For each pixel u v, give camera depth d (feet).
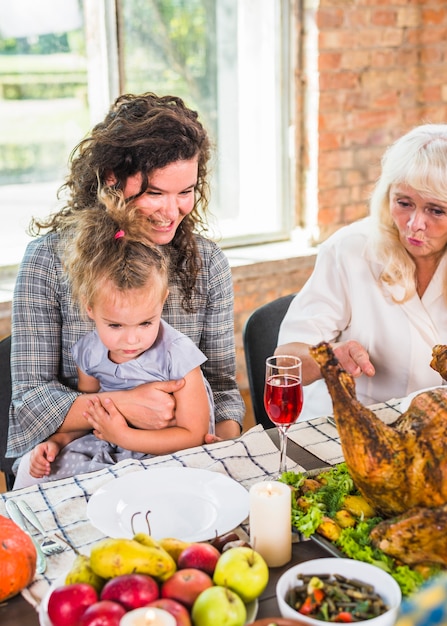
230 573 2.96
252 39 11.27
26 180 10.27
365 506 3.61
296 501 3.71
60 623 2.82
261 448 4.55
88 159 5.41
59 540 3.64
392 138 12.14
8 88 9.91
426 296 5.97
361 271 6.07
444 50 11.91
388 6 11.50
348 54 11.41
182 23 10.76
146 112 5.32
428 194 5.37
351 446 3.33
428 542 3.07
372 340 6.09
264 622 2.69
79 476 4.27
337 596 2.94
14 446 5.33
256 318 6.28
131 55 10.52
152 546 3.06
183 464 4.38
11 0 9.70
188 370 5.05
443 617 2.15
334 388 3.35
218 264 5.88
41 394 5.23
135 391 5.01
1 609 3.16
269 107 11.62
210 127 11.30
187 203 5.39
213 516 3.75
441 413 3.34
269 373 4.06
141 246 4.88
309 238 11.96
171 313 5.75
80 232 4.92
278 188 11.99
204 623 2.76
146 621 2.66
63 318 5.52
